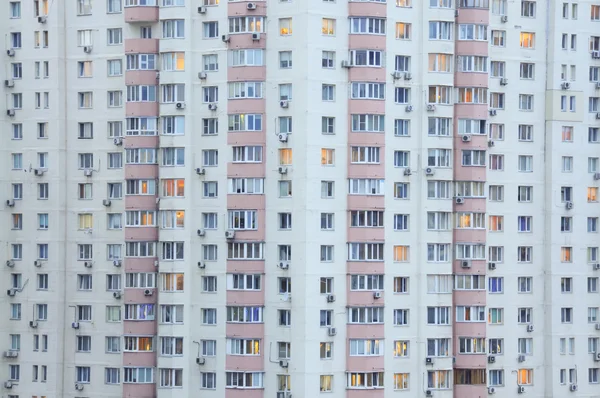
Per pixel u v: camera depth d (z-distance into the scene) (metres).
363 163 185.38
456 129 190.38
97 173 192.50
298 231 183.25
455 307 190.75
